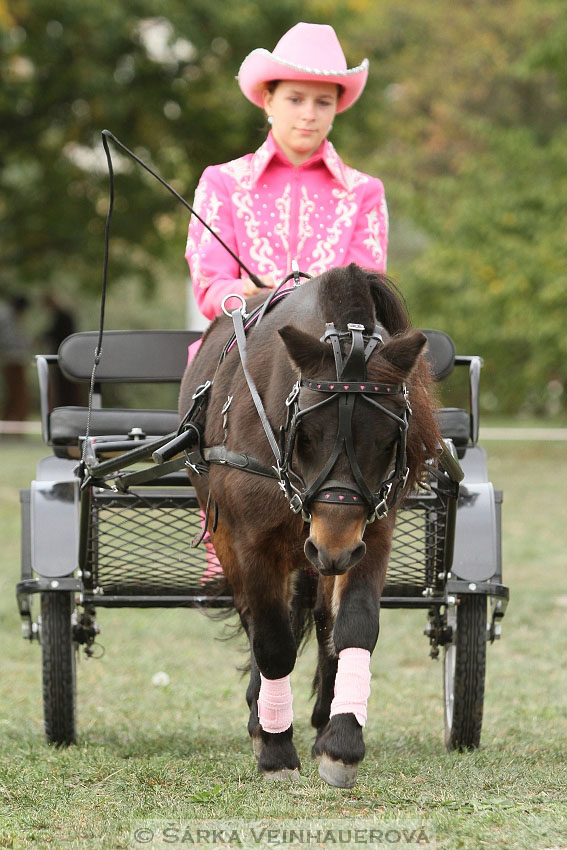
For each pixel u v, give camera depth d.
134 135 37.62
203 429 7.86
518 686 12.36
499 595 8.78
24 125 37.31
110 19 32.56
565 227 34.09
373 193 9.79
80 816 7.25
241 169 9.62
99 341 8.56
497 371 37.47
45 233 40.50
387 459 6.21
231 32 34.09
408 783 8.08
